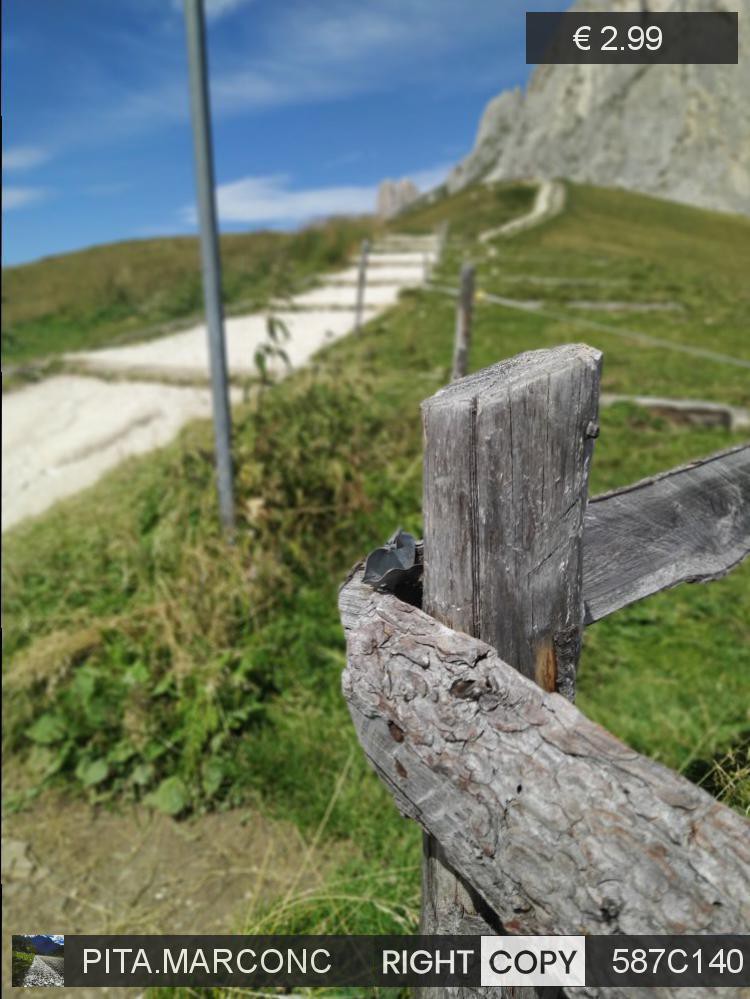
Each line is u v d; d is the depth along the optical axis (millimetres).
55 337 13398
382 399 6902
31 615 3842
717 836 856
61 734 3049
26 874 2588
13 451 6867
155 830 2764
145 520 4250
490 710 998
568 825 902
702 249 26688
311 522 4035
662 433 6902
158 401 8055
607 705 3104
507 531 1063
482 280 16188
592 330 11398
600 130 81312
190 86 3434
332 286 16672
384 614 1125
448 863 1198
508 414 1019
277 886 2459
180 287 16844
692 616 3873
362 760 2822
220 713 2984
